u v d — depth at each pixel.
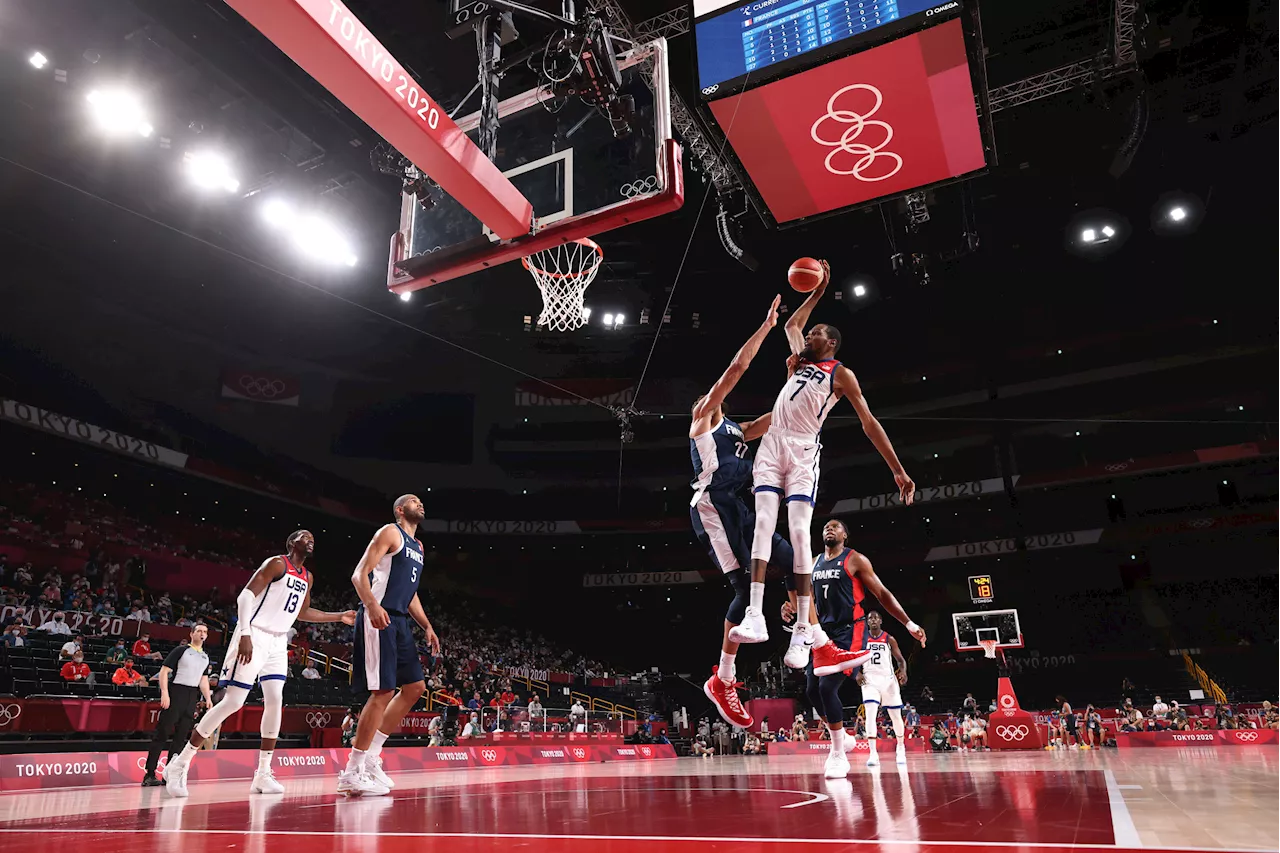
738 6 7.88
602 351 29.75
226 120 16.12
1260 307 26.48
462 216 8.07
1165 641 29.11
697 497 4.31
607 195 7.31
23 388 22.28
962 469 32.03
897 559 31.50
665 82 7.43
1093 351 29.05
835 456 32.44
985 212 22.42
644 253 23.48
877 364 31.16
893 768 7.22
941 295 26.75
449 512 32.50
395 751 11.67
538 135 7.80
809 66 7.52
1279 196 21.55
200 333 25.38
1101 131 18.91
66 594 18.45
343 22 5.59
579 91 7.30
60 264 21.48
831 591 6.38
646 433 32.03
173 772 5.86
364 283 23.67
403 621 5.05
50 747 12.18
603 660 32.75
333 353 28.03
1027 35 15.77
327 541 30.30
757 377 31.45
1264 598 28.95
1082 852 1.84
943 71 7.50
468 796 4.44
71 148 17.00
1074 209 22.36
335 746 15.88
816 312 27.97
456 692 21.66
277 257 21.88
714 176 17.69
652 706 29.08
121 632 17.59
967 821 2.48
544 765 13.98
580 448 32.16
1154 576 29.97
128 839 2.56
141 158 17.16
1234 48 16.28
